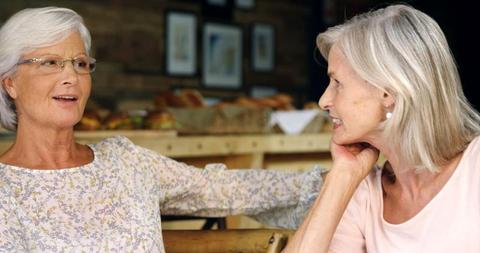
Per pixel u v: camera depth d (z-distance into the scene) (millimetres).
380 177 1571
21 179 1530
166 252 1670
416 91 1368
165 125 2580
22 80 1532
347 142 1492
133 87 4387
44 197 1527
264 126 2812
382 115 1437
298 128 2969
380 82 1385
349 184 1496
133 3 4375
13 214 1475
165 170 1748
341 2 5516
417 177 1472
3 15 3820
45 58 1517
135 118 2582
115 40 4297
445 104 1392
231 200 1816
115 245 1529
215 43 4820
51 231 1493
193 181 1780
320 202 1488
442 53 1391
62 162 1599
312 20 5457
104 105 4250
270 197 1814
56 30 1511
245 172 1854
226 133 2725
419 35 1382
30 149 1577
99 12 4219
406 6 1440
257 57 5090
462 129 1439
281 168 2988
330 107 1496
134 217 1586
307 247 1450
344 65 1446
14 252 1429
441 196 1410
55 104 1533
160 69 4527
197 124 2689
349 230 1562
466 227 1380
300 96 5418
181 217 1883
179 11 4609
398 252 1458
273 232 1632
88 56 1599
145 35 4441
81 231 1521
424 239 1419
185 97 3055
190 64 4676
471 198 1388
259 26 5094
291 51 5344
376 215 1533
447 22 5191
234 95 4945
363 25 1425
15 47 1511
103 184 1604
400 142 1419
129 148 1715
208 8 4773
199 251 1656
